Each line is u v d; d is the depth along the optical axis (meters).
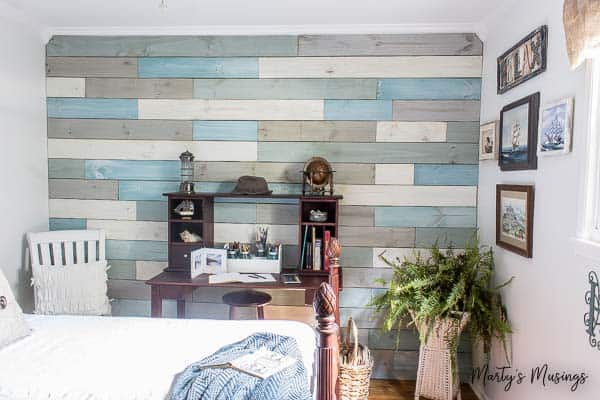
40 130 3.11
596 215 1.66
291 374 1.57
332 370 1.43
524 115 2.22
